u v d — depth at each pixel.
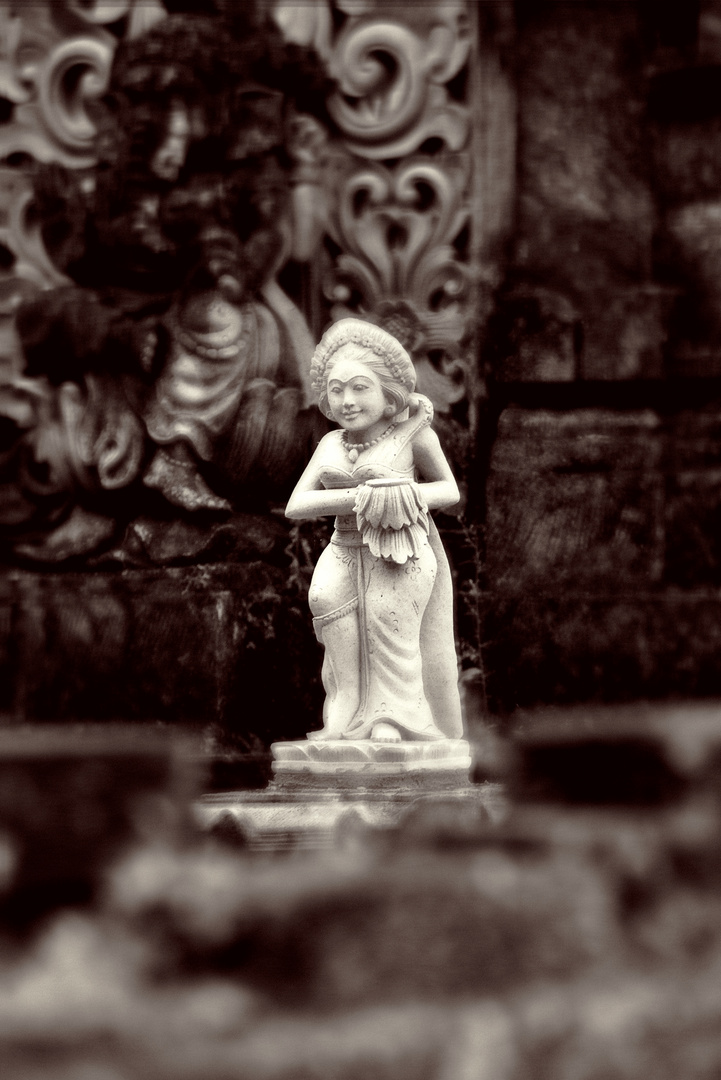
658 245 10.31
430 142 10.72
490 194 10.49
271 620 9.82
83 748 7.25
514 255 10.41
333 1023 4.22
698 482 10.04
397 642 6.65
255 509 10.12
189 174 10.27
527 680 9.92
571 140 10.37
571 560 10.02
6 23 11.34
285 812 6.12
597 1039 4.23
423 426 6.86
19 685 10.42
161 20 10.77
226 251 10.16
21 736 9.03
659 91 10.27
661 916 4.88
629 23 10.30
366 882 4.90
